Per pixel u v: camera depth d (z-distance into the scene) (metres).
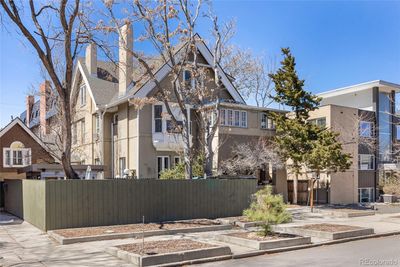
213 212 18.22
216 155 26.41
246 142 27.97
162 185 16.83
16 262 9.84
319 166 25.00
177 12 20.73
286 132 27.53
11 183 22.08
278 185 29.80
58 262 9.83
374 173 35.06
